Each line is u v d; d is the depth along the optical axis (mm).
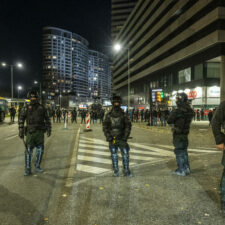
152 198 3340
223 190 2953
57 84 188750
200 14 30406
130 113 28797
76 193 3596
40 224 2623
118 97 4445
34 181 4277
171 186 3854
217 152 7441
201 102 31516
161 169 5074
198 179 4234
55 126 20188
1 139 10984
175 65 38531
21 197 3457
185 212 2871
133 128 18984
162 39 41844
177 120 4488
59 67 191000
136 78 57188
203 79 30969
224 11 26469
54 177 4539
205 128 16906
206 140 10836
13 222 2682
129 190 3691
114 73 88312
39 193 3625
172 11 37531
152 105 20672
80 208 3037
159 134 13711
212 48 28531
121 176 4520
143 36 53219
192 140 10859
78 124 23484
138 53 56438
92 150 7914
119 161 6098
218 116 2822
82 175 4668
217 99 30828
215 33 26688
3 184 4102
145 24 50625
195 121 28656
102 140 10656
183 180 4184
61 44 192500
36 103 4812
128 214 2842
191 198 3318
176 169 4863
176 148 4562
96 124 23875
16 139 10969
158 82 46625
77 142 9680
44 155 6918
